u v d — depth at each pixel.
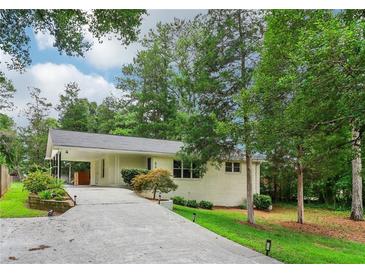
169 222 9.25
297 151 11.55
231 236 8.55
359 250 9.74
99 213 9.91
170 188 14.48
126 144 19.34
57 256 5.84
